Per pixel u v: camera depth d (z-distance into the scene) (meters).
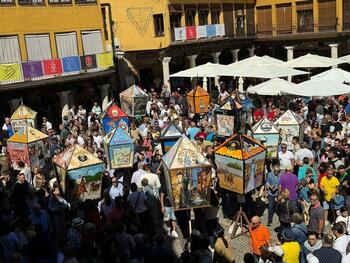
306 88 19.77
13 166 15.30
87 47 31.33
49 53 28.95
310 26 41.25
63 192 12.80
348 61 27.75
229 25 41.56
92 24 31.55
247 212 13.59
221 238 9.31
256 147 11.99
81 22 30.81
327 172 12.47
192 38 36.97
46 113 28.56
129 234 10.12
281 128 16.58
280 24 43.19
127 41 37.47
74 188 12.53
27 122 18.61
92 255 9.64
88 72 30.09
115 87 36.81
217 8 40.38
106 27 36.53
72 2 30.25
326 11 40.09
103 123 18.69
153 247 9.10
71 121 23.12
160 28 35.94
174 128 15.49
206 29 38.16
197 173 11.30
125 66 37.62
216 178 14.09
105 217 11.55
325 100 23.36
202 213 12.02
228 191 13.46
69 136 18.61
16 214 11.75
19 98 26.44
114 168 14.52
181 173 11.25
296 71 24.91
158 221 13.50
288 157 14.45
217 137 17.20
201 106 23.00
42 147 15.30
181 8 36.59
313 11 40.78
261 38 43.97
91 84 31.64
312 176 12.70
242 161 11.66
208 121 20.58
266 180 13.43
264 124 15.17
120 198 11.39
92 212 11.21
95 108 27.33
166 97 31.28
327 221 13.08
